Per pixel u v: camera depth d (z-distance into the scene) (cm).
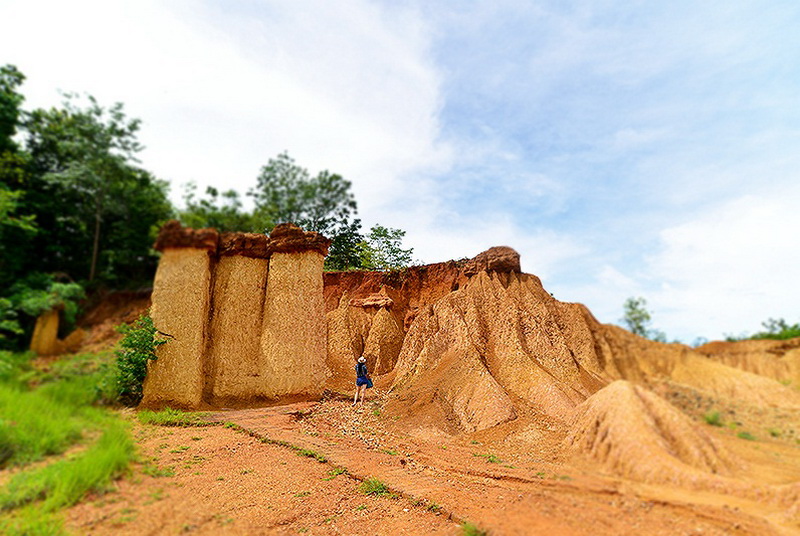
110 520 359
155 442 591
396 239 2172
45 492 386
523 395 714
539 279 1219
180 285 779
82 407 454
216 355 954
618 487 208
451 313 1130
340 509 429
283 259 1087
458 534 323
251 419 796
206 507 406
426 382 973
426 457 583
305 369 1045
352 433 752
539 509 230
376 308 1680
